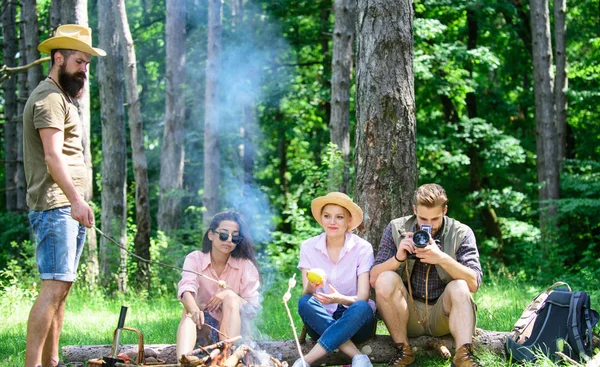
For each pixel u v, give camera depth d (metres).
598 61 17.39
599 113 19.61
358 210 4.82
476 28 19.64
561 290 4.56
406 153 6.38
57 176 4.13
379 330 6.06
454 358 4.39
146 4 21.52
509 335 4.77
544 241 14.74
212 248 4.89
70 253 4.26
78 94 4.43
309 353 4.53
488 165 19.17
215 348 4.08
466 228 4.74
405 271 4.81
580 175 15.74
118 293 11.09
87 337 6.45
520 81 21.41
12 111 21.31
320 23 19.66
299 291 10.32
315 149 21.05
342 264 4.88
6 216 19.69
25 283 10.27
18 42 21.59
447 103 19.53
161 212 16.12
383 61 6.36
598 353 4.11
